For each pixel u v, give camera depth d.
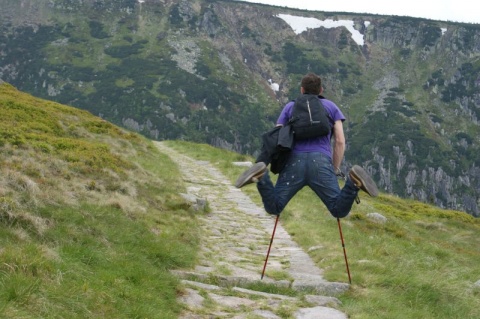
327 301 8.58
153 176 16.92
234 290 8.88
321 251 11.27
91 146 16.94
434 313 9.02
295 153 8.22
